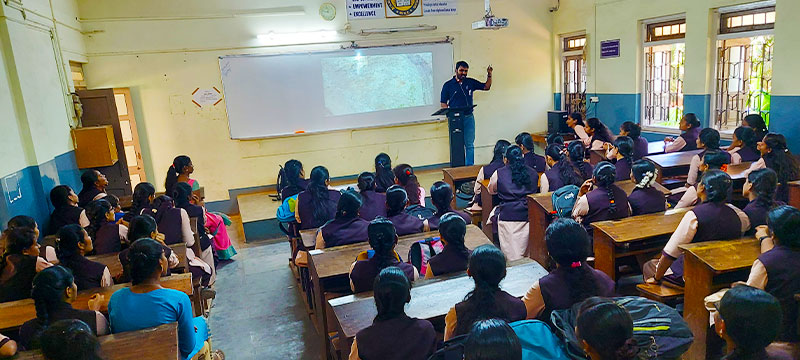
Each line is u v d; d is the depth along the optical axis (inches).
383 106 289.1
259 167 274.5
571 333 63.0
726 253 95.8
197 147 261.7
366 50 279.7
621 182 159.9
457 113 257.6
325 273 107.0
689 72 243.0
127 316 84.4
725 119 240.8
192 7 250.1
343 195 126.2
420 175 291.1
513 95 314.8
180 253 131.0
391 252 97.5
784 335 80.5
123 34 242.4
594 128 233.6
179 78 253.3
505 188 159.9
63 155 194.7
